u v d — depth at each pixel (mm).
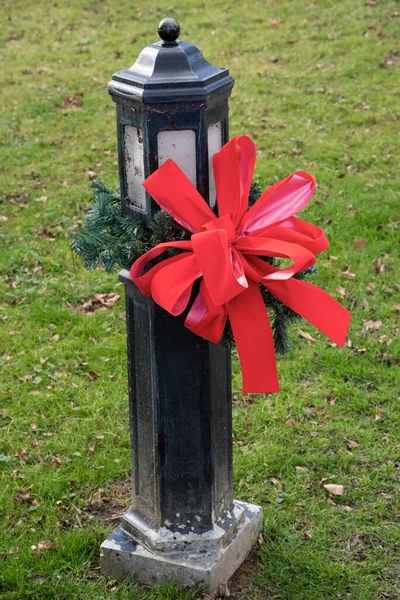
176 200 2629
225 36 10555
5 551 3434
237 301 2688
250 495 3723
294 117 8234
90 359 4844
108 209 2879
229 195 2699
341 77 9086
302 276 3045
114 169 7414
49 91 9273
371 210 6328
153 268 2664
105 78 9625
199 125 2631
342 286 5441
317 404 4367
